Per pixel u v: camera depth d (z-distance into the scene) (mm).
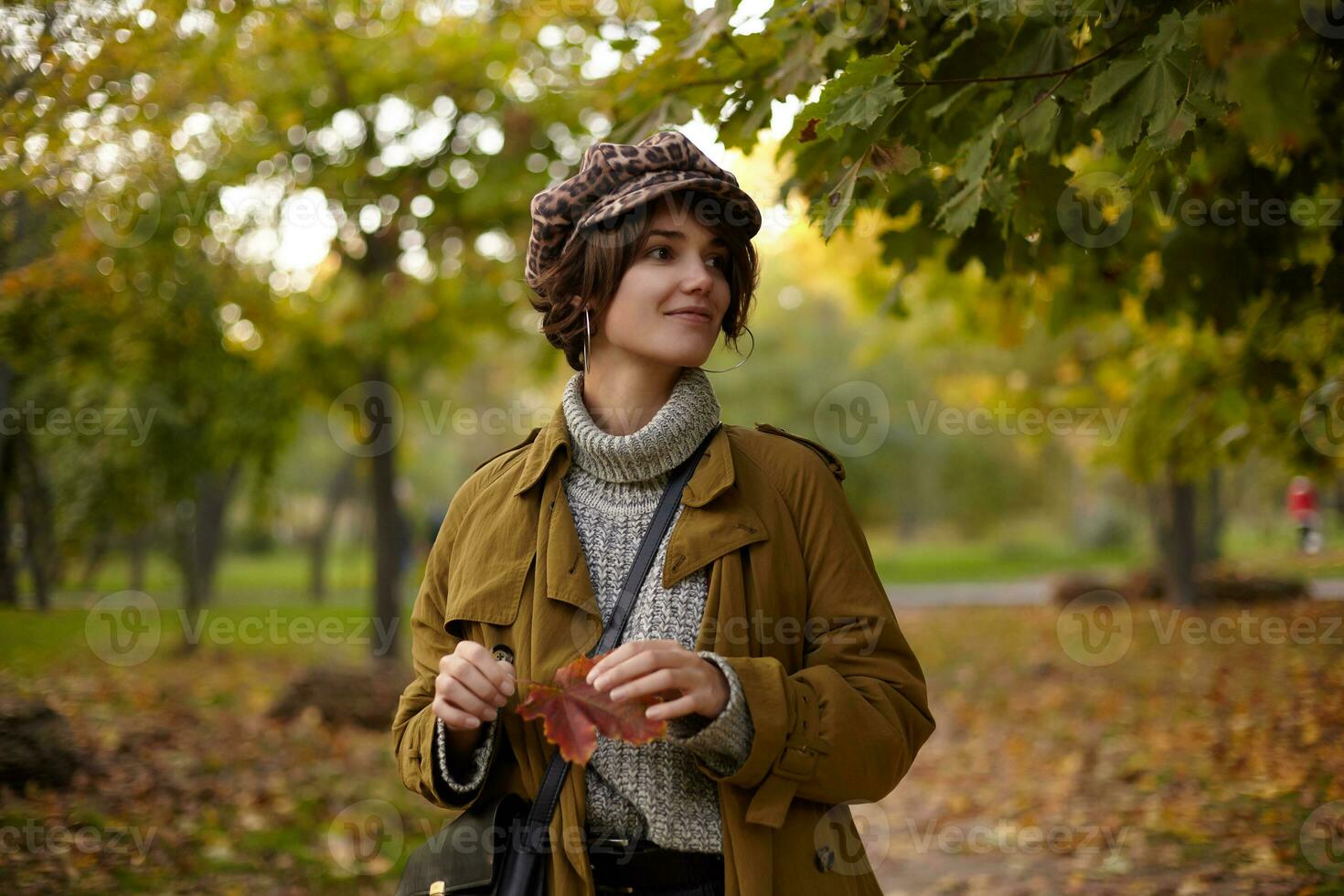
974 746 7648
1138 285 4355
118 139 4504
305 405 10445
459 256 8406
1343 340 4070
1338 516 27516
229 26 5262
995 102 2588
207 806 4906
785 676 1318
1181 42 1976
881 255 3273
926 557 33594
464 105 8031
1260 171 2883
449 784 1418
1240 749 5680
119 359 7039
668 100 2982
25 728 4621
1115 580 16828
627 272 1470
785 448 1542
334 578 31938
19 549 8070
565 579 1447
